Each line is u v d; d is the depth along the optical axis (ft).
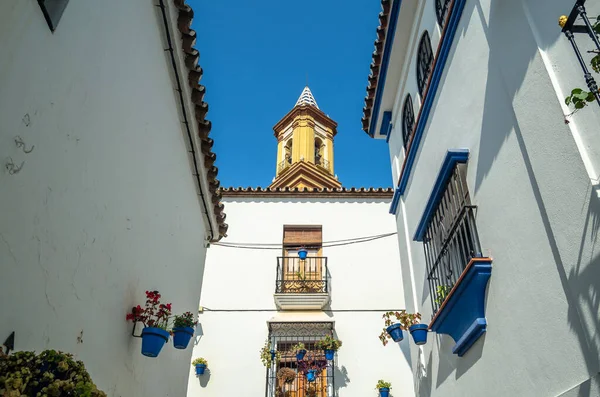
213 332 32.81
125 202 13.01
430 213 19.34
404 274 25.12
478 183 15.47
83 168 10.36
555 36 11.00
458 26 17.67
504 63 13.33
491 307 14.28
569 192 10.12
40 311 8.78
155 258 15.89
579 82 10.14
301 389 30.66
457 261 17.10
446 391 18.21
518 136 12.82
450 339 17.92
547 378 11.28
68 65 9.55
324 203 38.40
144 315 13.70
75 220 10.06
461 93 17.20
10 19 7.58
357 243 36.63
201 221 23.53
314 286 34.50
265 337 32.65
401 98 27.30
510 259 13.20
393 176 28.78
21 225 8.10
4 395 6.61
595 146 9.59
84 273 10.58
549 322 11.21
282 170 56.95
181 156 19.19
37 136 8.51
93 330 11.11
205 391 30.68
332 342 30.76
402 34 25.22
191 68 17.39
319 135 60.03
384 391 30.01
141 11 14.06
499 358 13.73
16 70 7.81
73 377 7.87
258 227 37.22
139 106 14.05
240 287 34.63
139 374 14.44
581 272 9.68
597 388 9.19
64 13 9.25
